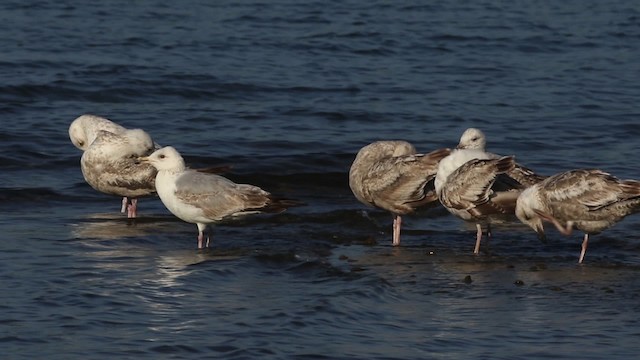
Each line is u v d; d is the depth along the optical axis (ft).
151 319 42.09
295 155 72.79
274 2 138.10
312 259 51.24
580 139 80.59
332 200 65.41
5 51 104.94
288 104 89.61
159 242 54.49
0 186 64.90
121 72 97.50
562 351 39.91
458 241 56.85
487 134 81.56
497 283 48.60
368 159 57.57
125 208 61.72
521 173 55.01
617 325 42.86
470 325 42.65
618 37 122.93
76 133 65.46
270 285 47.03
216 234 56.59
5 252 51.24
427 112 88.17
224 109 87.56
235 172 69.82
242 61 105.09
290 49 111.65
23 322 41.39
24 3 129.90
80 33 115.03
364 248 54.90
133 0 135.33
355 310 43.91
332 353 39.06
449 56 111.75
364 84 97.76
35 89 90.74
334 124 83.71
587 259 53.31
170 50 108.58
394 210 55.83
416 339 40.86
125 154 59.77
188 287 46.21
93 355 38.42
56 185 65.92
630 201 50.11
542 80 101.91
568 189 51.03
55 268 48.62
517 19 131.64
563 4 142.10
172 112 86.28
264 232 57.41
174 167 53.88
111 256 51.19
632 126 84.64
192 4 134.62
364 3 139.44
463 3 141.79
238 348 39.17
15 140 74.84
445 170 54.08
